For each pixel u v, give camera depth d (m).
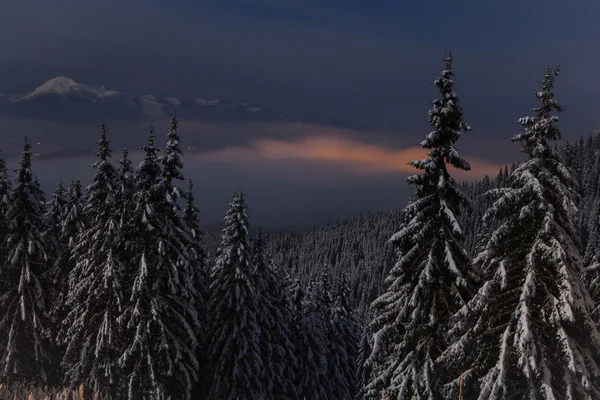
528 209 13.48
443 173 15.62
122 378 22.50
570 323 13.06
